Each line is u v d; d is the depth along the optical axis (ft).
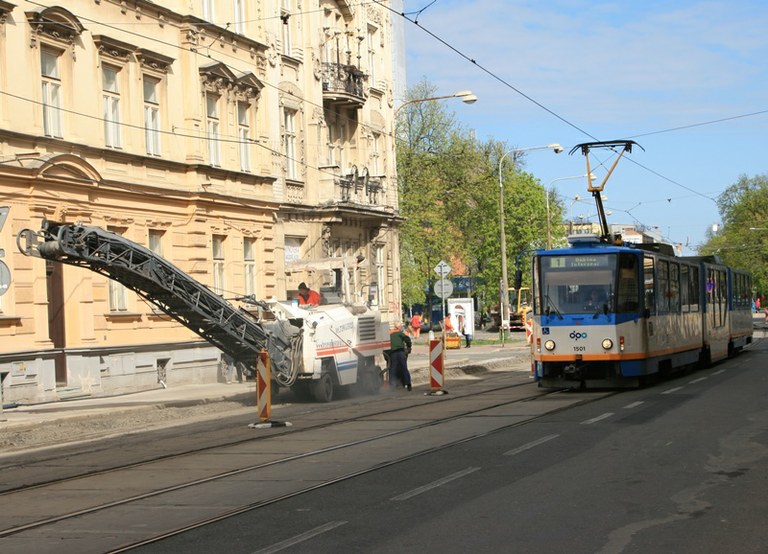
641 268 83.46
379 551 27.89
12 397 80.02
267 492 38.11
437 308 300.81
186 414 76.48
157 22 103.55
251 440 55.83
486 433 54.03
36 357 82.89
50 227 62.69
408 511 33.32
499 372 121.60
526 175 278.05
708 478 38.24
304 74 136.26
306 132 136.15
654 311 85.81
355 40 152.87
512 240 274.98
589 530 29.91
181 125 107.24
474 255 283.79
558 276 82.74
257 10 123.44
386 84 164.14
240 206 116.37
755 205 427.33
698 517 31.50
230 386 104.06
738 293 135.85
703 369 108.27
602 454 44.70
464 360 138.21
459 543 28.58
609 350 80.43
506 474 40.06
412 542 28.81
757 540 28.40
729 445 46.68
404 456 46.11
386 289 160.86
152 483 41.68
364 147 154.30
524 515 32.14
